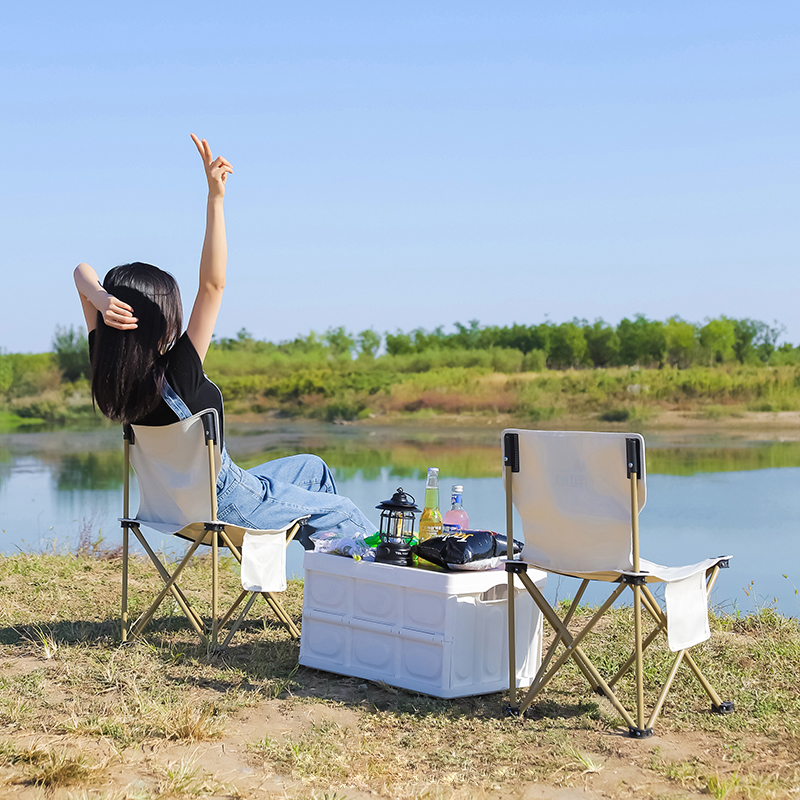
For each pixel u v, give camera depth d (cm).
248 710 270
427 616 286
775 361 2803
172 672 303
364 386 2923
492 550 292
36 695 273
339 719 265
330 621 309
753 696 287
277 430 2522
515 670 275
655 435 2212
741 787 216
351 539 316
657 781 225
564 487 259
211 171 316
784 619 394
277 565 316
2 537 711
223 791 210
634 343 2953
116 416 309
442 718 265
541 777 226
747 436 2156
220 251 315
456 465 1557
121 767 221
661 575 260
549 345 3027
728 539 755
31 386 2852
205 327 315
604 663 323
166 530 323
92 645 332
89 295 308
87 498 1058
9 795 202
